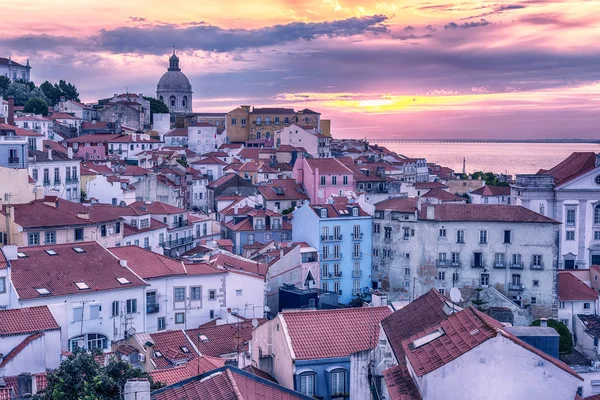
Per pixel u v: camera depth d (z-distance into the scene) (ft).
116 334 328.29
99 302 323.37
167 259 380.58
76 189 574.56
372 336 198.08
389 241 511.40
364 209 521.65
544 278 471.21
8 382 212.43
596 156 585.63
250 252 534.37
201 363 226.58
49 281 318.86
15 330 234.99
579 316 450.71
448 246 483.10
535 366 144.97
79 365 181.57
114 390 174.91
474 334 150.92
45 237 400.67
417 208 505.25
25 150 495.00
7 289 302.86
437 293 197.06
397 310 203.51
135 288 336.29
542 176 574.15
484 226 479.00
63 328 260.21
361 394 182.39
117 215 485.56
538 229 472.03
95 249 352.49
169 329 366.22
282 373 196.65
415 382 151.64
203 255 472.03
